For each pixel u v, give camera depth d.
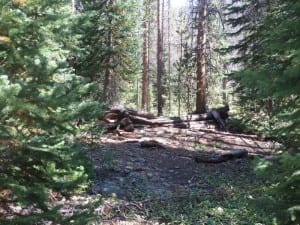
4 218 4.94
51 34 5.68
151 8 38.88
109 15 19.55
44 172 5.32
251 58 16.23
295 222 5.75
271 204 5.94
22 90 4.79
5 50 5.23
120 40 20.36
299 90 5.88
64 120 5.04
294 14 6.41
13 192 4.81
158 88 32.06
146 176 12.04
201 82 22.12
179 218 9.27
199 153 15.75
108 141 15.94
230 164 14.27
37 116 4.88
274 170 6.04
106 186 10.74
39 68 5.09
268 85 6.16
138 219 9.04
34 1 5.45
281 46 6.29
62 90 4.86
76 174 6.70
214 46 23.70
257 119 16.70
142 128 19.08
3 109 4.46
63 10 7.70
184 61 23.03
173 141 17.38
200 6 21.97
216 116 20.73
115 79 21.44
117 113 18.02
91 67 19.55
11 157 4.96
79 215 5.45
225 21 18.19
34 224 5.23
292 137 6.65
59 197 8.80
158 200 10.23
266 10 15.62
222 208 9.88
